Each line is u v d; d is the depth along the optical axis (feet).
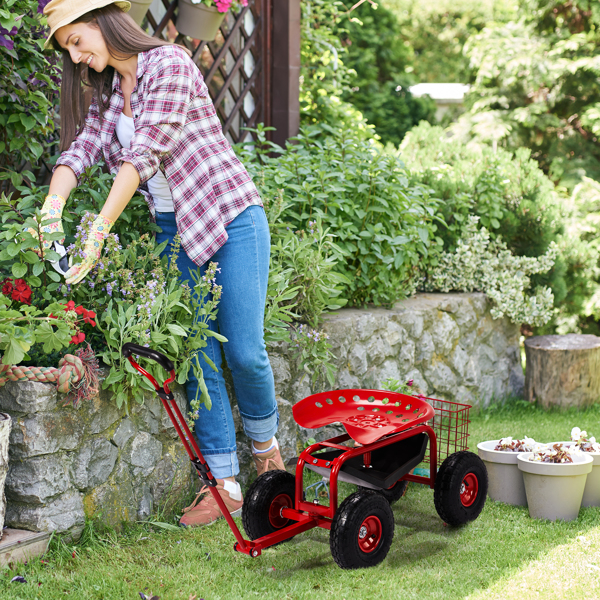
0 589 7.89
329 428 13.30
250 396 10.55
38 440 8.61
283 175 14.02
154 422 10.12
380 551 8.96
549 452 10.75
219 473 10.46
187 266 10.33
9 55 11.01
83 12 8.81
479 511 10.37
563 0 34.50
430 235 16.87
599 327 29.35
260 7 17.76
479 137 36.17
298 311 12.95
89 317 8.86
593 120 33.30
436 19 60.75
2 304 8.25
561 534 9.94
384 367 14.78
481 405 17.66
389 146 22.48
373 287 15.61
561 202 23.66
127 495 9.77
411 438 10.02
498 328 18.62
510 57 35.37
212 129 9.78
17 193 12.99
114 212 8.85
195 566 8.82
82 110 9.69
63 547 8.85
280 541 8.85
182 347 10.07
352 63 44.04
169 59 9.06
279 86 18.08
